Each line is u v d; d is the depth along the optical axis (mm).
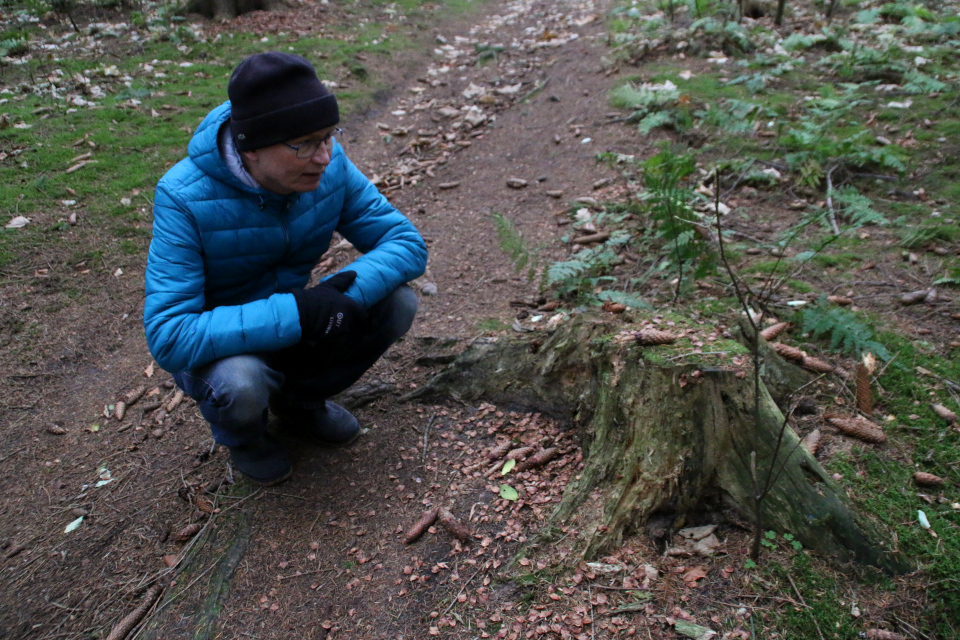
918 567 1897
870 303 3025
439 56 8000
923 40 6809
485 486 2416
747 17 7668
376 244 2475
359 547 2238
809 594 1872
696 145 4828
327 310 2096
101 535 2416
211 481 2586
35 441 2893
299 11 9141
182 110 6164
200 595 2133
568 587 1972
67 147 5430
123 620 2080
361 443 2693
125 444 2844
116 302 3768
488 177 5008
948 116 4906
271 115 1849
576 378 2615
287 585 2133
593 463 2266
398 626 1964
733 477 2111
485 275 3709
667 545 2084
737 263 3373
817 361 2592
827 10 7801
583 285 3309
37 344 3453
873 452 2248
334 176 2320
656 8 8070
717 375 2143
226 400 2066
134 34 8398
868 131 4633
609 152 4855
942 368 2590
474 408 2805
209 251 2127
